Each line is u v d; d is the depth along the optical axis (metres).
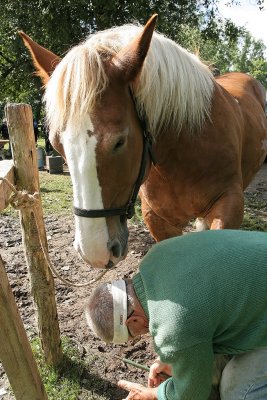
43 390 1.56
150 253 1.36
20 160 1.88
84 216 1.56
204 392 1.29
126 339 1.37
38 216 2.05
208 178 2.07
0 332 1.36
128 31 1.86
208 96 2.08
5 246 4.07
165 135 1.99
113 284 1.37
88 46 1.68
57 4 8.27
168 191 2.18
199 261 1.22
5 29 10.02
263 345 1.29
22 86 13.49
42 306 2.18
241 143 2.43
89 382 2.22
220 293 1.18
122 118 1.61
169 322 1.18
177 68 1.93
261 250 1.24
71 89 1.54
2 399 2.10
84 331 2.64
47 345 2.26
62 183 7.36
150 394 1.58
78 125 1.53
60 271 3.48
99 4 8.30
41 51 1.94
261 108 3.23
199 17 10.70
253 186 7.01
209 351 1.21
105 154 1.54
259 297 1.20
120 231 1.70
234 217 1.99
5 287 1.33
